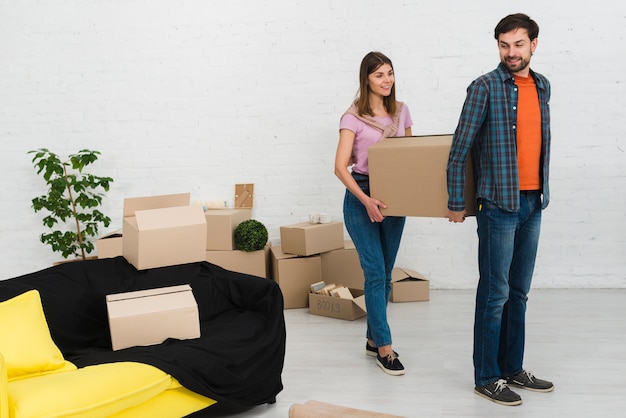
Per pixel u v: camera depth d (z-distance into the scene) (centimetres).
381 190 298
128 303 280
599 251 463
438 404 285
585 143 457
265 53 480
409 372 323
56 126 499
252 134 488
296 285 448
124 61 490
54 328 288
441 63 464
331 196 487
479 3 456
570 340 358
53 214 504
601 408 275
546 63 454
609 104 452
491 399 286
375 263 321
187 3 482
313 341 378
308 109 481
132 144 496
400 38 466
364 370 330
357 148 323
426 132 471
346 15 470
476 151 276
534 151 269
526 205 273
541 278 471
